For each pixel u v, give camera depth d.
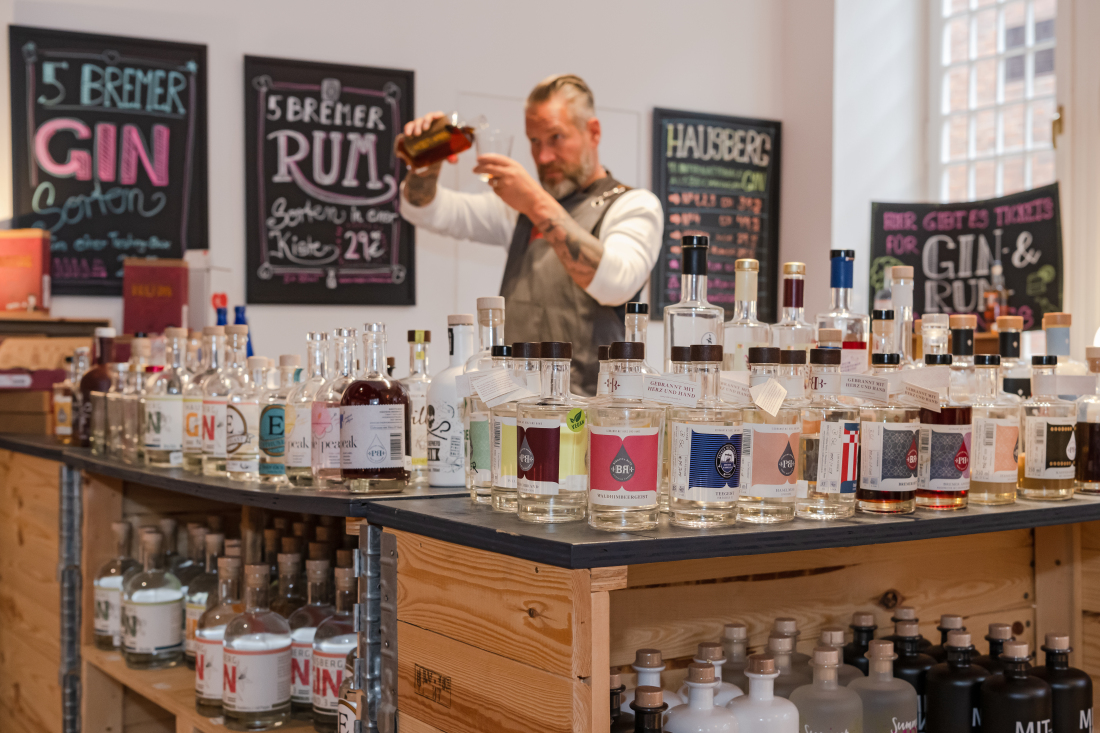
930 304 3.84
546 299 3.50
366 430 1.33
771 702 1.21
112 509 2.17
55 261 3.27
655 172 4.00
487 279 3.75
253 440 1.63
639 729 1.12
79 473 2.16
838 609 1.58
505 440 1.15
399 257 3.64
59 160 3.28
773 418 1.08
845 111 4.09
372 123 3.60
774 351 1.07
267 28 3.49
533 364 1.25
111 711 2.12
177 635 2.02
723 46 4.17
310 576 1.72
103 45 3.31
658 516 1.09
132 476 1.84
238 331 1.77
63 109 3.28
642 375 1.01
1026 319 3.52
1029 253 3.51
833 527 1.05
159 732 2.19
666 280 4.02
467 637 1.05
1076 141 3.54
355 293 3.58
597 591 0.90
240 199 3.46
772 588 1.50
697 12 4.12
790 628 1.39
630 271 3.28
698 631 1.43
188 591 1.99
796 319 1.37
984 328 3.59
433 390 1.45
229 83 3.45
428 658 1.13
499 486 1.16
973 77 4.05
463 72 3.73
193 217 3.41
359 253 3.59
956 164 4.11
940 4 4.16
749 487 1.08
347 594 1.61
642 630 1.37
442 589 1.10
